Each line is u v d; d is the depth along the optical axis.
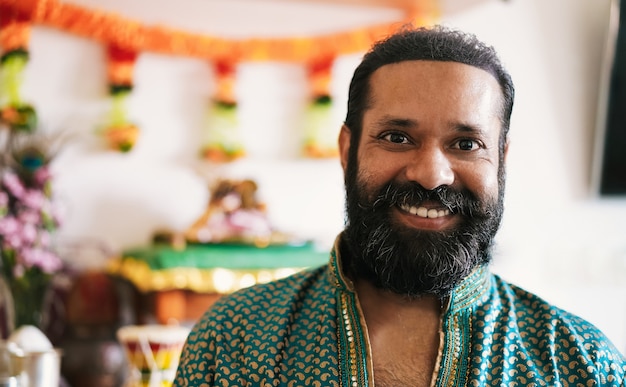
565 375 1.18
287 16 3.08
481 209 1.18
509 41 3.26
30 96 2.83
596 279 3.33
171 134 2.98
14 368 1.89
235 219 2.81
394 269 1.18
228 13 3.03
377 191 1.19
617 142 3.22
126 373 2.63
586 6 3.32
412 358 1.22
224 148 2.98
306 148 3.07
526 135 3.28
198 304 2.65
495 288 1.29
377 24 3.15
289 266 2.71
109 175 2.91
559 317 1.24
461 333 1.21
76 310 2.65
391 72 1.21
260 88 3.07
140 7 2.94
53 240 2.79
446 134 1.17
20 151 2.67
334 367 1.18
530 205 3.28
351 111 1.28
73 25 2.81
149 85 2.96
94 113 2.89
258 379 1.19
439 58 1.20
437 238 1.17
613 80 3.18
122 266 2.79
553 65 3.29
